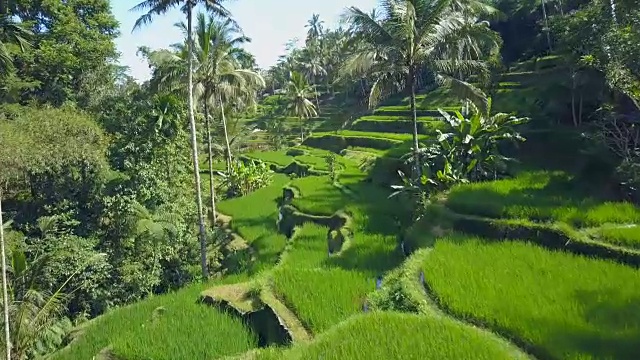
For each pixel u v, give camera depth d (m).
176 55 24.98
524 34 40.50
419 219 16.09
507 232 13.05
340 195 24.20
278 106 78.62
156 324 11.58
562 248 11.78
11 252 16.33
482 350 7.41
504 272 10.39
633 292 8.91
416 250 13.04
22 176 19.45
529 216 13.33
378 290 11.10
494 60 28.62
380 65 18.78
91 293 18.36
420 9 17.91
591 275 9.87
